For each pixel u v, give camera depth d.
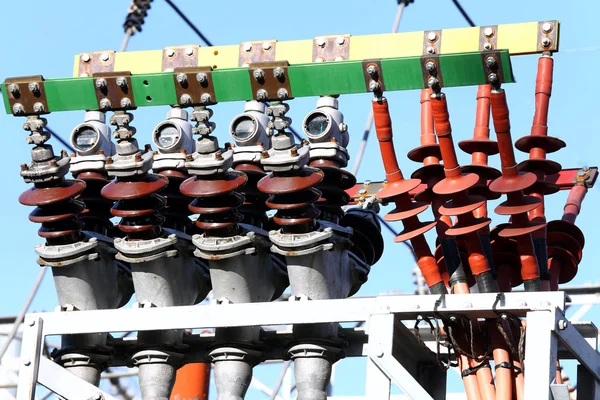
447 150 9.92
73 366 10.48
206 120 10.18
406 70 10.03
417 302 9.60
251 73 10.31
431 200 10.41
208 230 10.25
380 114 10.10
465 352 10.08
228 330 10.23
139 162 10.22
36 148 10.45
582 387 10.20
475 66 9.84
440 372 10.77
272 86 10.31
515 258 10.61
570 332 9.65
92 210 10.82
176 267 10.48
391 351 9.54
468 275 10.62
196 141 10.15
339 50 10.54
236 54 10.84
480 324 10.16
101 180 10.75
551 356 9.31
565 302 9.48
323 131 10.32
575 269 10.93
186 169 10.65
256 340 10.25
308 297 10.16
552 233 10.88
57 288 10.58
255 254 10.34
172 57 10.98
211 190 10.06
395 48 10.42
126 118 10.34
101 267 10.61
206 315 9.84
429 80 9.90
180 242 10.51
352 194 12.04
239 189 10.58
